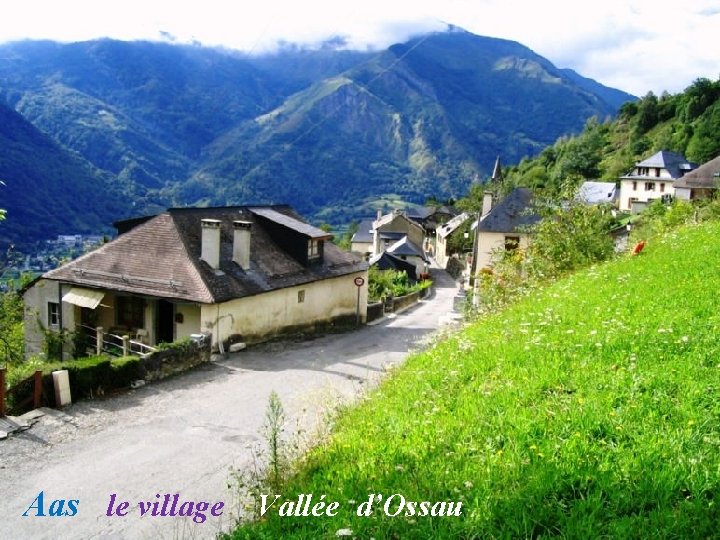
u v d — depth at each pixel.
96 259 25.11
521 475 5.42
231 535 5.96
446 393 8.20
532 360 8.62
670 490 4.86
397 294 50.78
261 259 27.00
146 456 10.88
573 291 13.79
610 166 128.50
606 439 5.88
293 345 24.50
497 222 39.81
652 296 11.16
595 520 4.65
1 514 8.66
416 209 137.50
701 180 65.56
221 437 11.93
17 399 13.37
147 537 7.79
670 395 6.63
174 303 23.00
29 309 26.44
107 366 15.35
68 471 10.20
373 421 7.86
